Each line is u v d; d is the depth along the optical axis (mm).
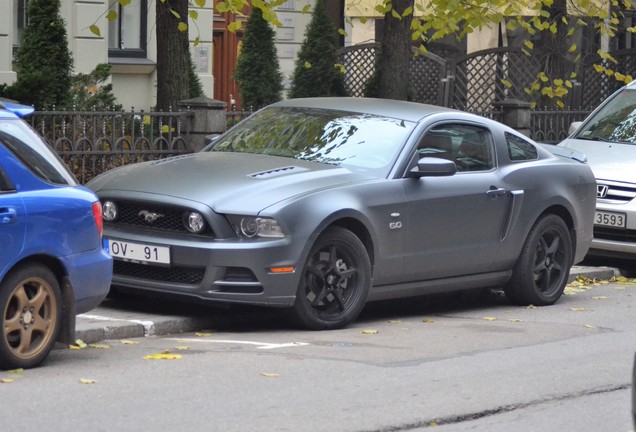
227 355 9609
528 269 12875
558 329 11445
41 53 17562
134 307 11570
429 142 12039
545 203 12977
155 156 15438
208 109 15711
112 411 7582
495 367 9391
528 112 19703
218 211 10539
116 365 9094
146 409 7664
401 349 10117
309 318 10883
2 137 8766
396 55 19125
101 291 9383
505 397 8359
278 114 12688
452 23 18484
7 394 7965
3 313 8594
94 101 16641
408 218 11547
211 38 25500
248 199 10625
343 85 24797
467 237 12180
